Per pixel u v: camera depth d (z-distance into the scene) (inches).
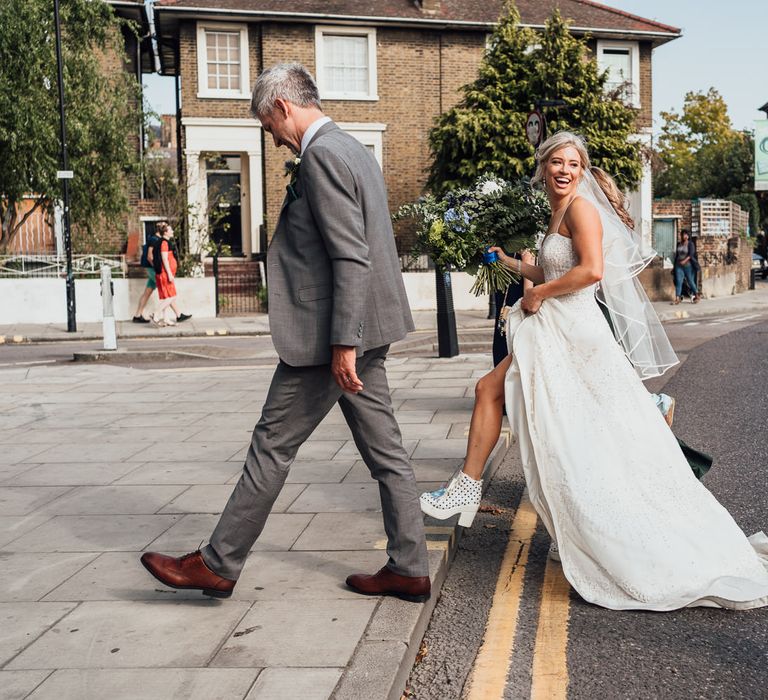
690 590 138.4
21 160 769.6
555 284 148.9
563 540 145.9
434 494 157.4
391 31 1004.6
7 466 233.8
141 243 984.3
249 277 938.7
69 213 743.7
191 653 117.0
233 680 108.8
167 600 136.9
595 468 143.4
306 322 125.2
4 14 750.5
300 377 127.0
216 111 972.6
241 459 236.5
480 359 449.1
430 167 929.5
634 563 139.9
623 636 132.0
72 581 146.5
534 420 146.8
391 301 128.6
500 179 182.7
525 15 1047.0
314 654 115.6
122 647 119.5
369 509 183.9
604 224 164.1
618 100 901.8
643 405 149.4
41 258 820.6
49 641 122.1
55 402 343.6
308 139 127.9
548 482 145.6
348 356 121.0
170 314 753.0
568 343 149.2
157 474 221.1
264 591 139.4
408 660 119.3
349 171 121.4
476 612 142.3
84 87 798.5
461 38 1023.0
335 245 120.0
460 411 297.0
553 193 156.1
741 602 139.7
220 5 956.6
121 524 178.9
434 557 152.6
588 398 146.9
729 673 119.8
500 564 163.9
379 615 128.6
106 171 819.4
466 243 175.2
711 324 681.0
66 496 201.6
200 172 992.2
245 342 639.8
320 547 160.2
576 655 126.0
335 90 1002.7
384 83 1008.2
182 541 167.3
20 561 157.3
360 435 133.5
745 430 273.6
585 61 864.9
